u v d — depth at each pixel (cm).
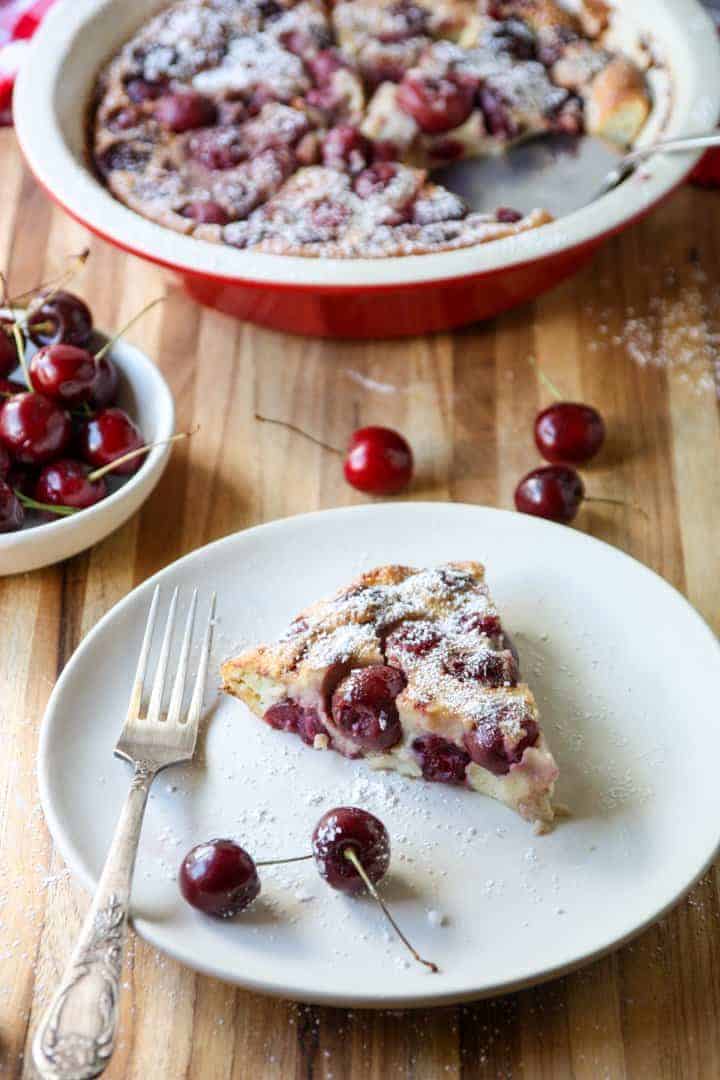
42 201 88
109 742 62
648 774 61
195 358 80
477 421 77
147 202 82
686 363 80
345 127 85
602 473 75
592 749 62
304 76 87
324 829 57
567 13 90
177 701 62
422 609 64
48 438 69
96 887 56
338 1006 55
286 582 67
